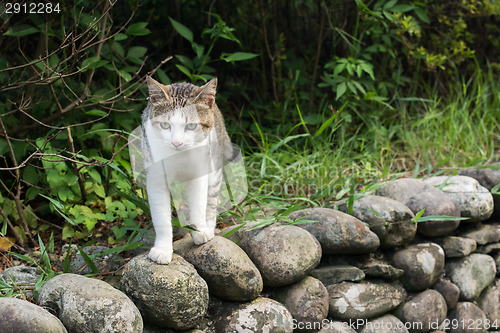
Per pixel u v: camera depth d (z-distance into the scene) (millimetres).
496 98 3979
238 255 2131
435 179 2965
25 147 2574
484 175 3021
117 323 1809
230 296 2143
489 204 2859
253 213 2600
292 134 3584
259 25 3871
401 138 3633
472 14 3865
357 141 3625
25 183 2604
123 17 3188
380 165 3346
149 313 1959
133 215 2441
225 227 2539
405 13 3902
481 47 4398
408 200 2764
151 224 2480
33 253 2355
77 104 2551
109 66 2719
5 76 2633
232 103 3883
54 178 2416
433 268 2635
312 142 3209
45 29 2393
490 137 3719
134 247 2199
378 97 3516
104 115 2613
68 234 2393
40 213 2623
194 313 2002
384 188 2865
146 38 3723
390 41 3648
